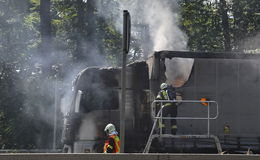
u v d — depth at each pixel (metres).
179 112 21.89
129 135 23.64
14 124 45.72
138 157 12.73
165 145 21.27
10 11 51.47
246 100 22.23
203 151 21.62
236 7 53.88
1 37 51.38
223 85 22.14
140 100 23.81
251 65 22.27
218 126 22.06
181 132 21.91
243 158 13.08
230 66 22.20
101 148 23.67
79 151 23.78
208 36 52.78
